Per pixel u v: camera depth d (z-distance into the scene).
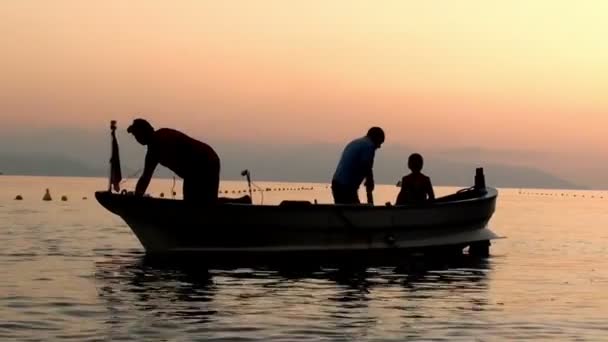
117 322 8.68
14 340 7.72
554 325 9.07
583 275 14.15
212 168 15.14
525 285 12.60
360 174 16.19
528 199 96.94
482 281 12.98
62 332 8.12
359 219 15.96
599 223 34.56
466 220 17.55
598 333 8.64
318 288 11.69
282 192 92.25
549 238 23.78
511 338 8.30
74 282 11.73
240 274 13.12
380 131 16.44
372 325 8.84
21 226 23.42
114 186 15.42
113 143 15.43
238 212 15.20
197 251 15.44
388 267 14.72
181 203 14.97
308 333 8.32
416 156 17.22
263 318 9.11
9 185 96.56
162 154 14.91
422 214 16.69
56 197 52.94
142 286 11.45
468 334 8.46
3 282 11.58
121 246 17.80
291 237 15.66
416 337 8.24
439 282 12.73
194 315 9.19
